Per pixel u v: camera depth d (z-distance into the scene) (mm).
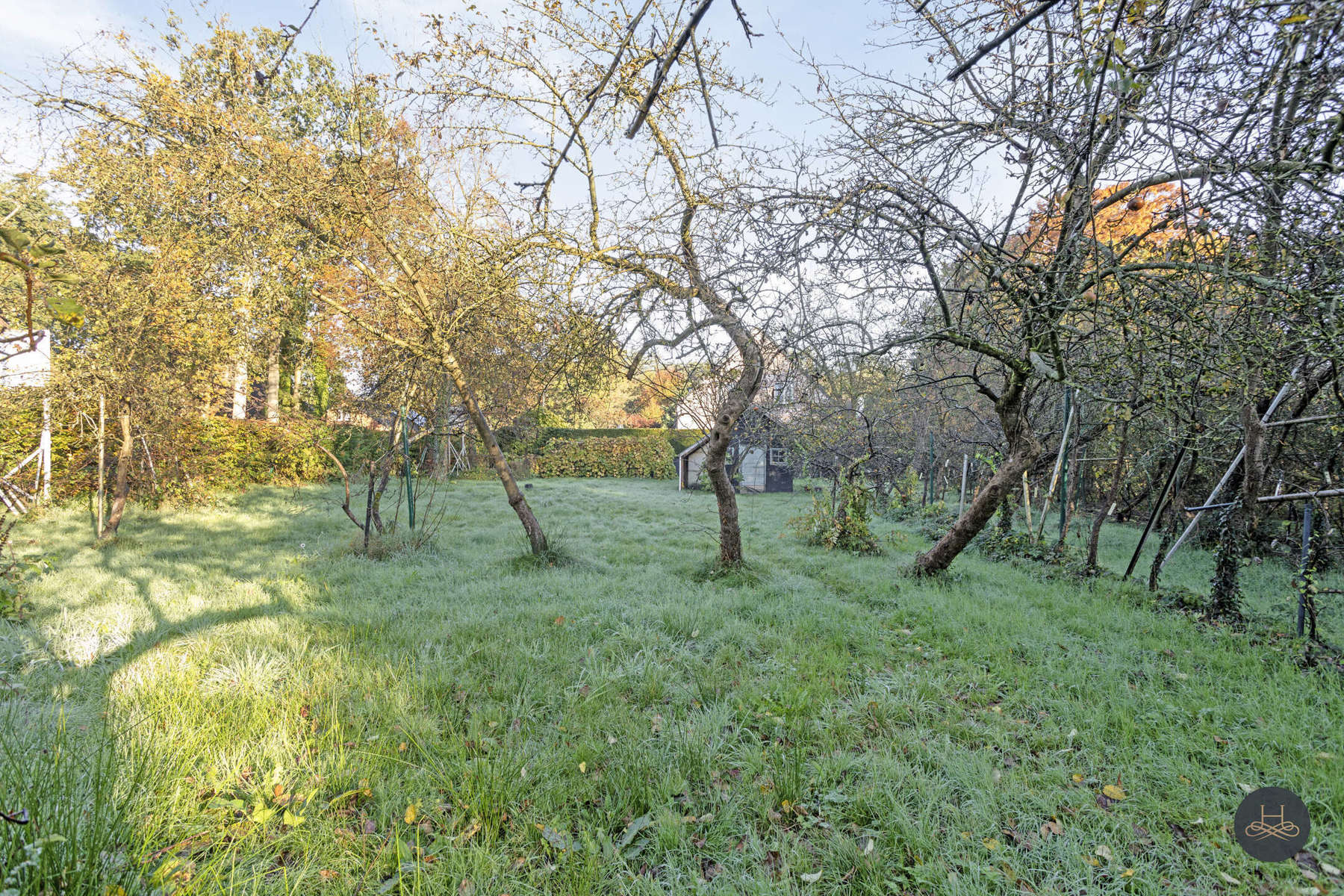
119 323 8102
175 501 11469
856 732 3291
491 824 2502
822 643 4684
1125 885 2244
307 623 4832
